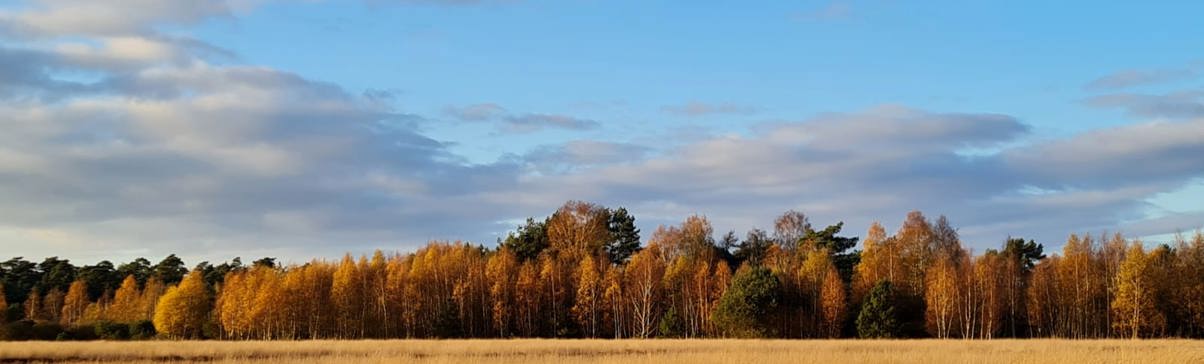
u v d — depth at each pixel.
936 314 75.06
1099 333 80.50
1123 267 74.88
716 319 73.81
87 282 120.00
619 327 80.62
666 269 87.88
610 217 103.88
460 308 82.56
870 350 41.22
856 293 79.81
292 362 34.50
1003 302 81.56
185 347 45.84
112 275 124.56
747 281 72.81
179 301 79.56
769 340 60.97
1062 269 82.50
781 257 95.50
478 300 84.62
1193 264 77.88
